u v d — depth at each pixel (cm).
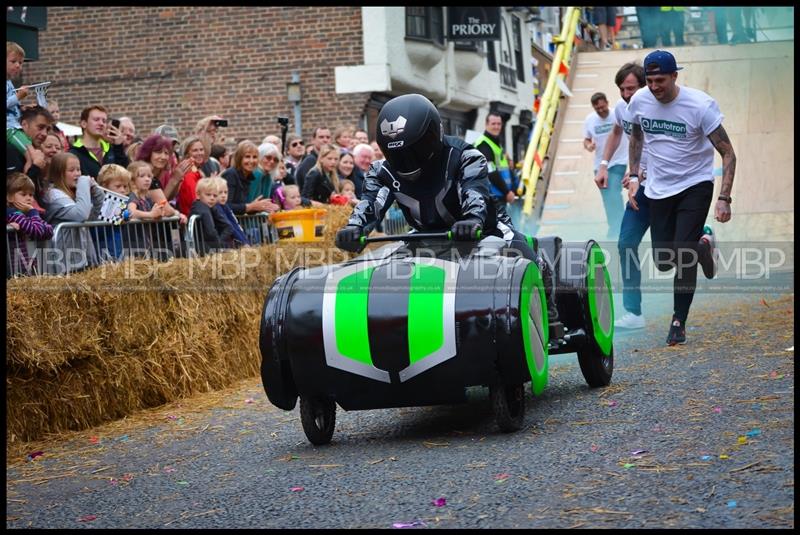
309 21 2114
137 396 751
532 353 567
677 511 401
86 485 545
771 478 434
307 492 483
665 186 842
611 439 535
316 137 1345
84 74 2169
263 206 1077
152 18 2145
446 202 634
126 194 897
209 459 587
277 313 578
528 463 499
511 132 3198
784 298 1039
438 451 548
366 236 613
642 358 786
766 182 1584
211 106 2142
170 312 796
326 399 605
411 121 611
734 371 690
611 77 1988
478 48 2628
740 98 1756
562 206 1695
